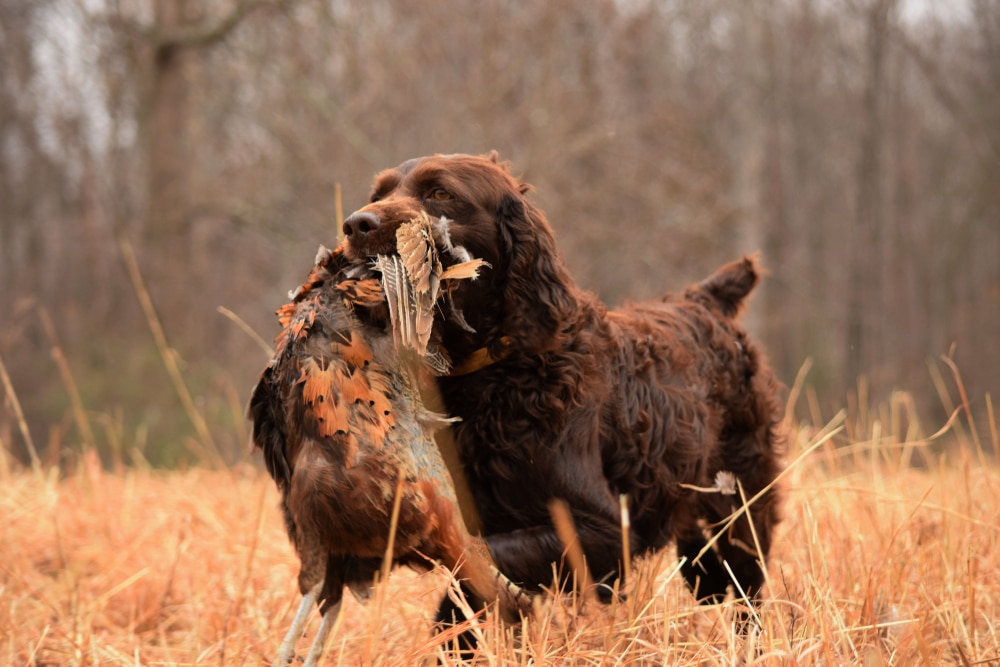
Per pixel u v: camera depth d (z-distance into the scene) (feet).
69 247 118.21
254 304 117.08
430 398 21.13
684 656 20.34
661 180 100.73
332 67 99.40
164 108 101.04
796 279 150.30
